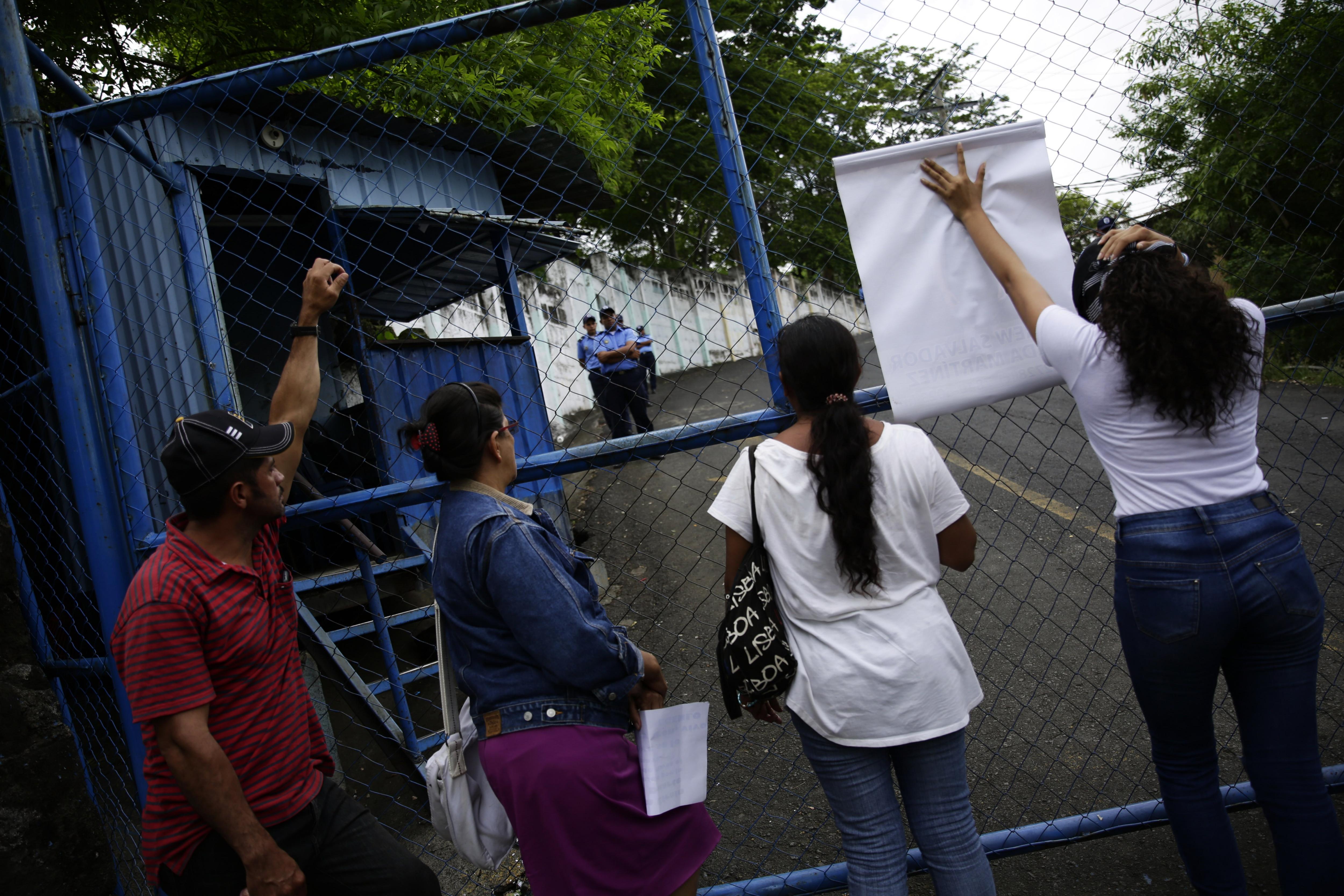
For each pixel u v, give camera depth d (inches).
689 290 486.9
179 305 152.0
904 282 83.0
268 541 75.5
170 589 64.8
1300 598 69.1
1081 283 76.5
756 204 89.1
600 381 371.6
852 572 69.5
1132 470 72.3
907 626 70.6
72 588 145.6
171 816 69.2
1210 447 70.1
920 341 83.1
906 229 83.0
